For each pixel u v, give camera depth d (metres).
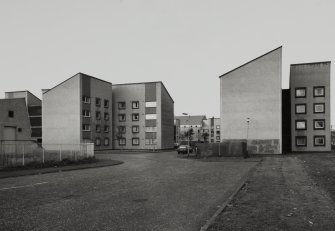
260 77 43.81
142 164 27.53
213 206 9.52
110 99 69.25
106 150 64.56
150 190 12.69
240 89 44.59
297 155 38.66
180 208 9.29
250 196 10.74
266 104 43.34
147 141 68.12
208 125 125.50
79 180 16.23
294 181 14.45
